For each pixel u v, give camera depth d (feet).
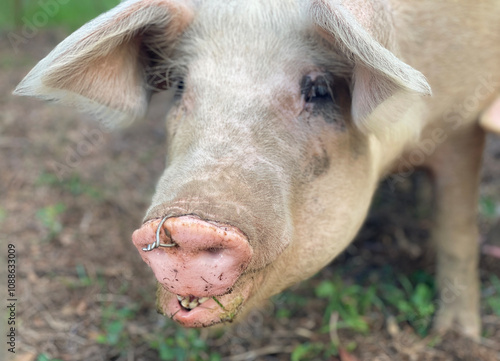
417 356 2.44
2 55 5.20
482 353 2.49
